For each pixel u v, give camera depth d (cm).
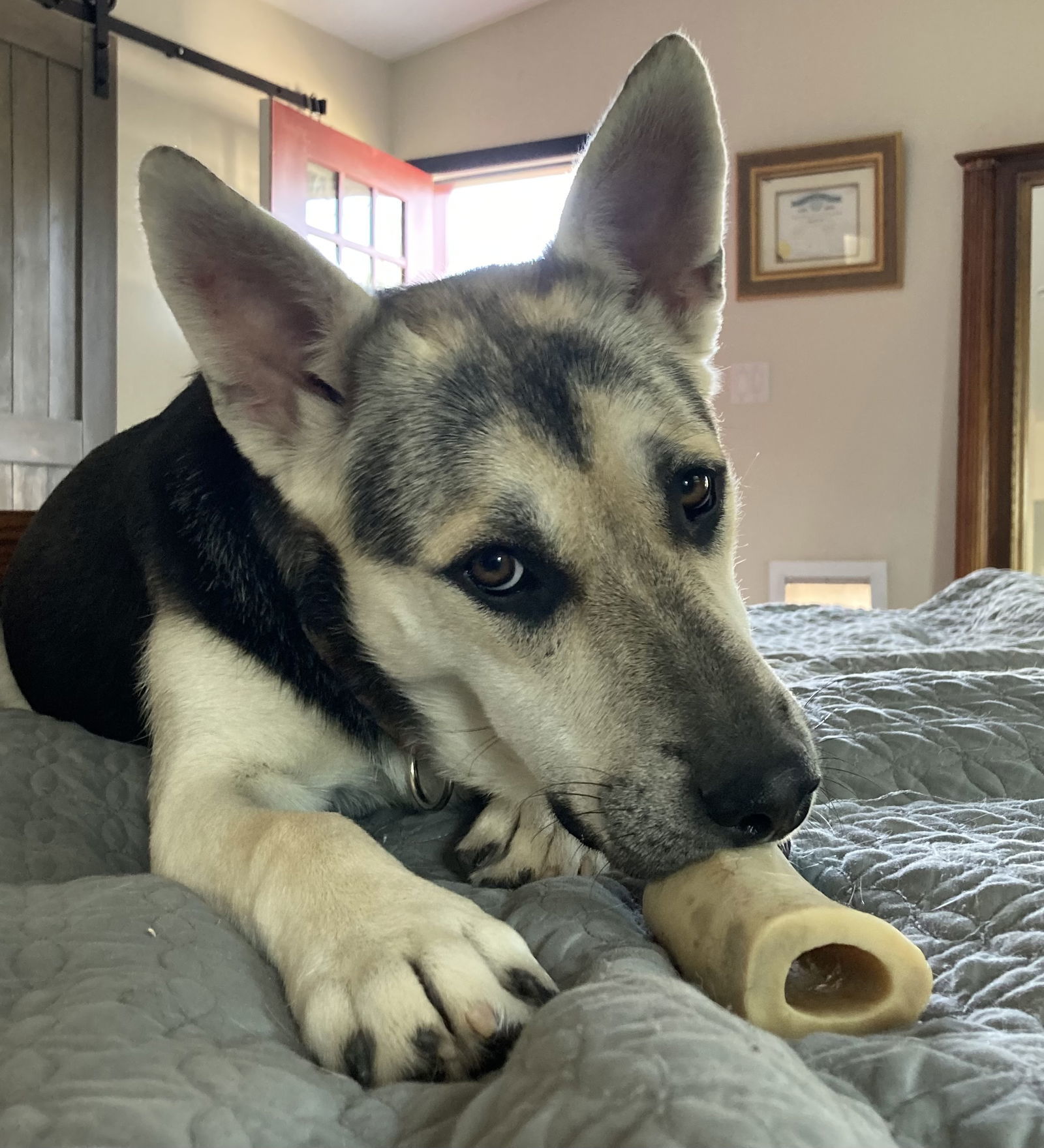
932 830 143
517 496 129
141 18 493
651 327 154
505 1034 89
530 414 134
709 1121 62
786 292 540
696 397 150
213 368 144
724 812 109
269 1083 77
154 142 503
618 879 137
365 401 144
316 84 600
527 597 130
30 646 199
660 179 154
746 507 556
